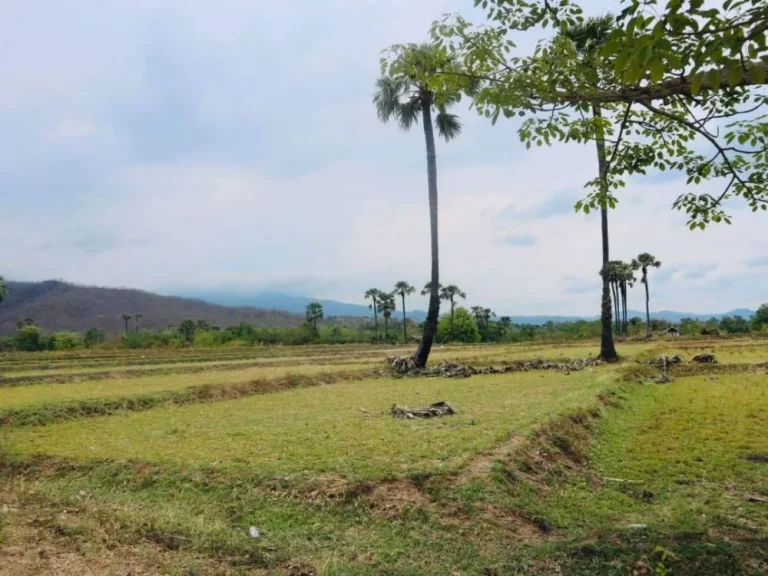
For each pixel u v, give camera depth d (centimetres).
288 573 579
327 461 880
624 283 6788
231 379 2100
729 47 387
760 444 1077
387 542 639
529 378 2198
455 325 6944
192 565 588
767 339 4741
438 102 749
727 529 657
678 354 3184
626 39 399
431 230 2697
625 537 618
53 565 578
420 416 1288
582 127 736
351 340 7488
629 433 1211
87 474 917
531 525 689
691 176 742
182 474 861
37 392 1767
